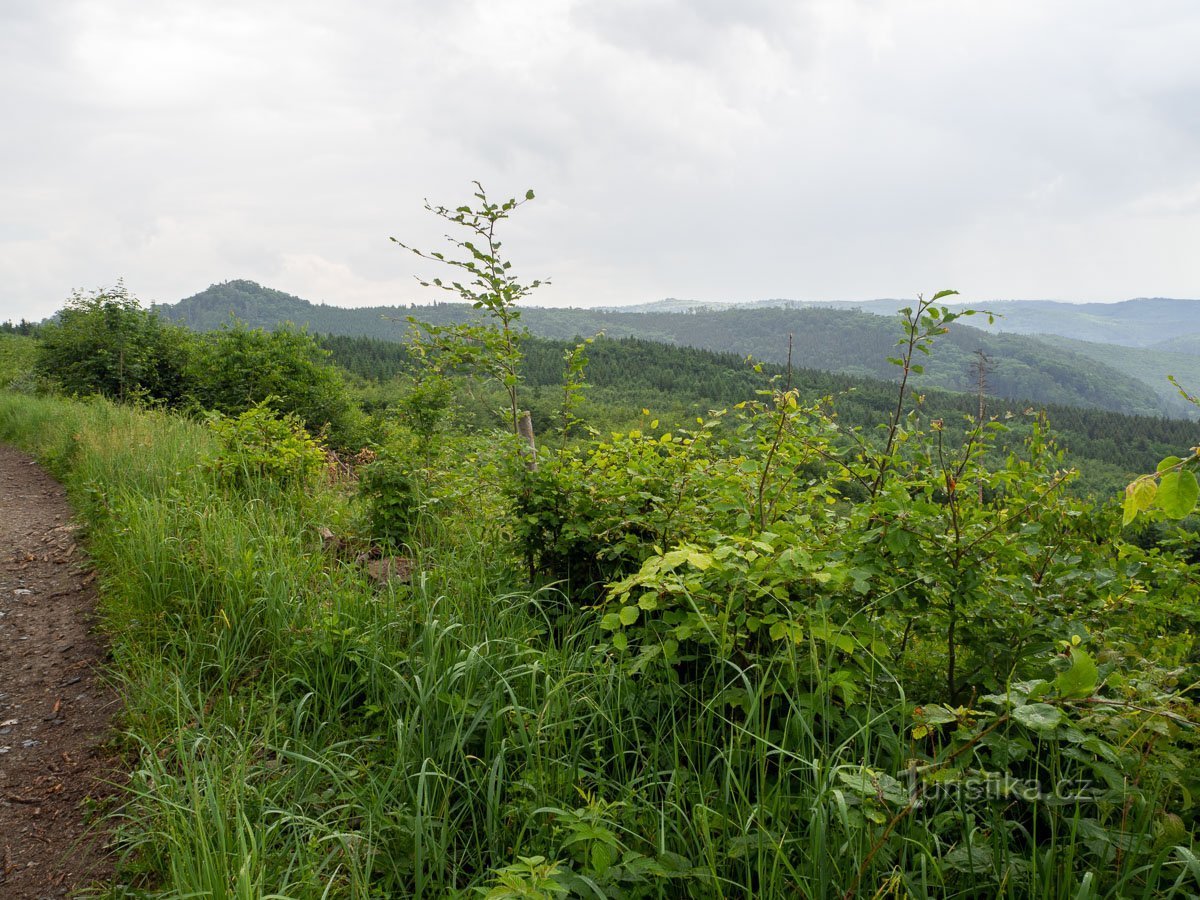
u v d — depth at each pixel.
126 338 21.67
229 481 7.25
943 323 3.51
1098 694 2.37
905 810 2.05
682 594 2.86
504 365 5.59
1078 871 2.15
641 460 4.22
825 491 3.80
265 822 2.84
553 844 2.52
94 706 4.09
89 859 2.95
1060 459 3.45
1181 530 3.34
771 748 2.70
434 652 3.40
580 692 3.17
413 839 2.63
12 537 7.28
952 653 2.90
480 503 5.65
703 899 2.22
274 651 4.07
